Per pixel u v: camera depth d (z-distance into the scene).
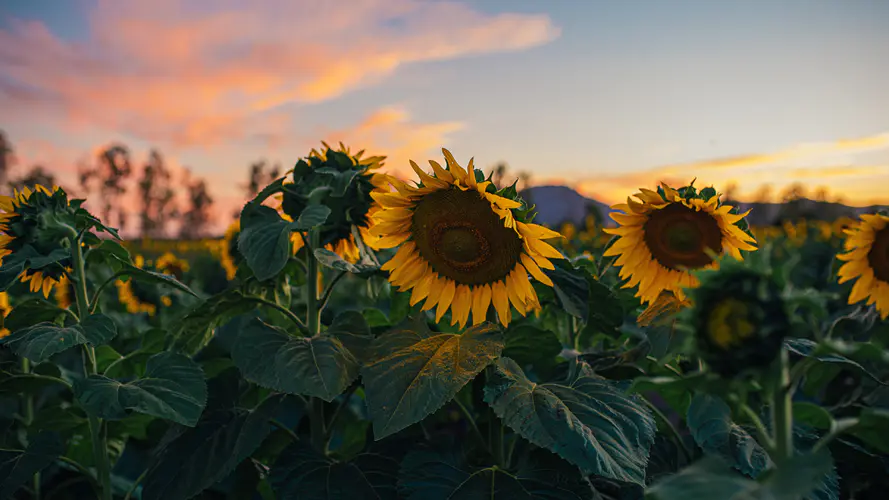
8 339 2.42
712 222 2.41
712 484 1.16
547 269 2.40
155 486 2.44
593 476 2.53
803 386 2.57
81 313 2.77
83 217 2.80
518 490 2.11
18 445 3.50
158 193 96.38
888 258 2.61
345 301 6.85
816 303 1.27
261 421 2.57
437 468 2.22
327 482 2.39
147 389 2.42
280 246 2.42
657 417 2.63
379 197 2.39
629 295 3.08
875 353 1.21
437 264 2.45
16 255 2.61
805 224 16.36
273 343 2.48
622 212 2.54
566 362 2.86
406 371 2.14
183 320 2.87
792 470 1.16
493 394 2.06
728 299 1.28
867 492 2.34
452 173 2.25
